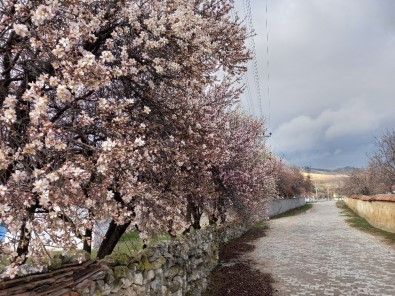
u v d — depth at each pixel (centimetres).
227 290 988
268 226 2769
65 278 443
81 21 501
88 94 552
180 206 775
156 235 782
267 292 954
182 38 612
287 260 1385
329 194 12656
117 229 786
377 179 3625
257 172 1931
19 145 441
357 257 1393
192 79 663
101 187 516
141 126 577
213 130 828
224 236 1756
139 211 657
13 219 410
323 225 2764
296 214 4344
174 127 701
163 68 636
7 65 495
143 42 610
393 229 1986
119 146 470
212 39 756
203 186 951
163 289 704
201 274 993
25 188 412
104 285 504
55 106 525
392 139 2709
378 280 1038
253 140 1855
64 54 447
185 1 668
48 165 409
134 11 570
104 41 598
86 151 532
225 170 1557
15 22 449
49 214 427
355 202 3972
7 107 432
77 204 487
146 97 662
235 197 1627
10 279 388
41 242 412
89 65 445
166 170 762
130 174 618
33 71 485
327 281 1046
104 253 780
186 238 924
